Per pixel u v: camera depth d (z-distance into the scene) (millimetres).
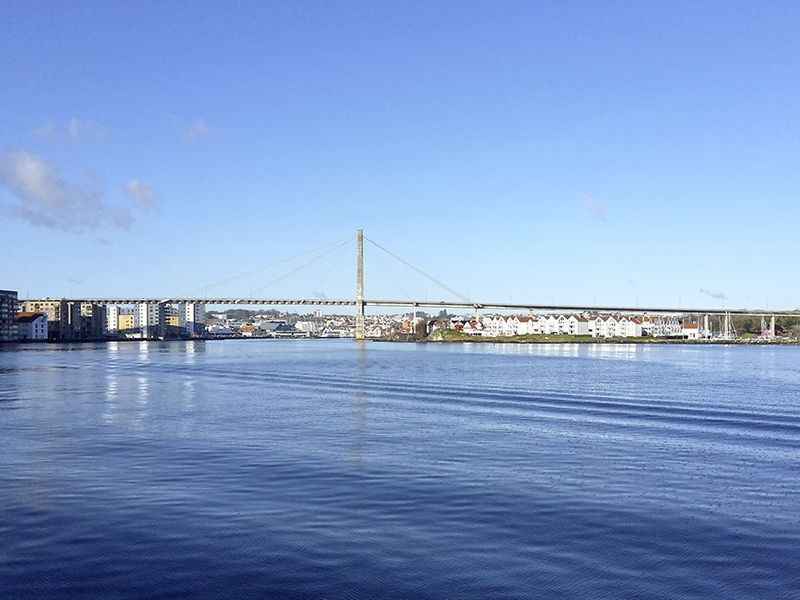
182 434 41500
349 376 95250
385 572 18484
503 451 36000
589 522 22891
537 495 26406
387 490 27000
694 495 26609
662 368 114188
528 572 18531
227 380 87625
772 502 25641
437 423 47250
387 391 72125
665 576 18312
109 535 21281
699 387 76125
